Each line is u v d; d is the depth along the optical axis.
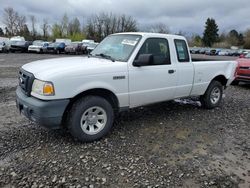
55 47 32.88
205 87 6.19
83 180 3.24
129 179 3.29
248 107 7.00
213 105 6.55
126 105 4.69
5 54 28.88
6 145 4.09
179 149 4.17
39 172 3.37
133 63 4.61
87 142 4.26
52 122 3.85
